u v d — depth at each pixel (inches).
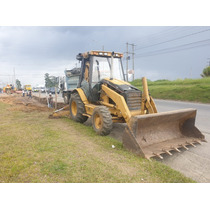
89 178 125.5
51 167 138.3
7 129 245.3
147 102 215.8
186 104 550.0
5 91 1753.2
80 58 297.1
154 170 137.1
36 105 549.3
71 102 305.4
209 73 1072.2
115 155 160.4
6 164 142.5
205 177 138.1
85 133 227.0
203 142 210.7
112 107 224.7
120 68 280.1
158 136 187.3
